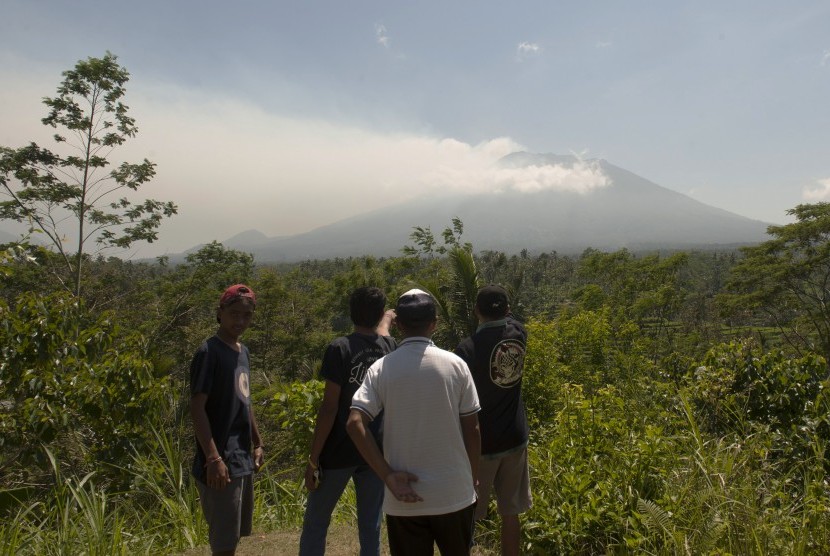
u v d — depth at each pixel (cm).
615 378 1132
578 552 377
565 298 4778
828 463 424
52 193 1980
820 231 2602
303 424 542
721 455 404
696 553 331
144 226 2195
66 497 450
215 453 309
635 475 401
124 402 543
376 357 320
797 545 330
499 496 344
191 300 2591
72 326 570
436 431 252
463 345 339
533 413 853
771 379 505
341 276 3600
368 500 328
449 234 1998
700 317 3847
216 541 316
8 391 528
